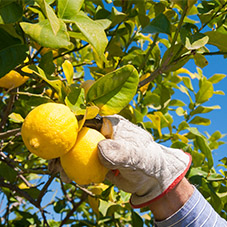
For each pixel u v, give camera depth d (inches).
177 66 87.3
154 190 58.5
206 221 60.6
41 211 92.2
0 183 93.0
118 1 94.6
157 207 61.4
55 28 41.4
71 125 45.7
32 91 96.7
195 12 85.4
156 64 104.8
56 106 46.6
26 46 54.2
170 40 96.0
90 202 104.4
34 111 46.0
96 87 51.9
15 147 117.0
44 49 74.7
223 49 81.0
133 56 114.7
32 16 85.7
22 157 130.3
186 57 82.5
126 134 55.4
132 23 104.4
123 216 134.6
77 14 53.8
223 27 88.1
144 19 95.2
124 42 102.7
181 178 59.2
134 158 51.2
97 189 97.2
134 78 51.5
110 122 56.1
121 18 86.0
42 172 85.7
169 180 58.4
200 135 96.9
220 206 91.5
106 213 111.8
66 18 52.8
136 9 97.1
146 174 55.3
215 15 84.8
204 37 74.4
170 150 62.2
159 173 57.2
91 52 129.0
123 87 52.4
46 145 44.3
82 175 48.6
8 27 52.6
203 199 63.2
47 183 86.7
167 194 60.4
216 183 101.8
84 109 49.1
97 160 48.9
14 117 95.9
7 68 51.9
